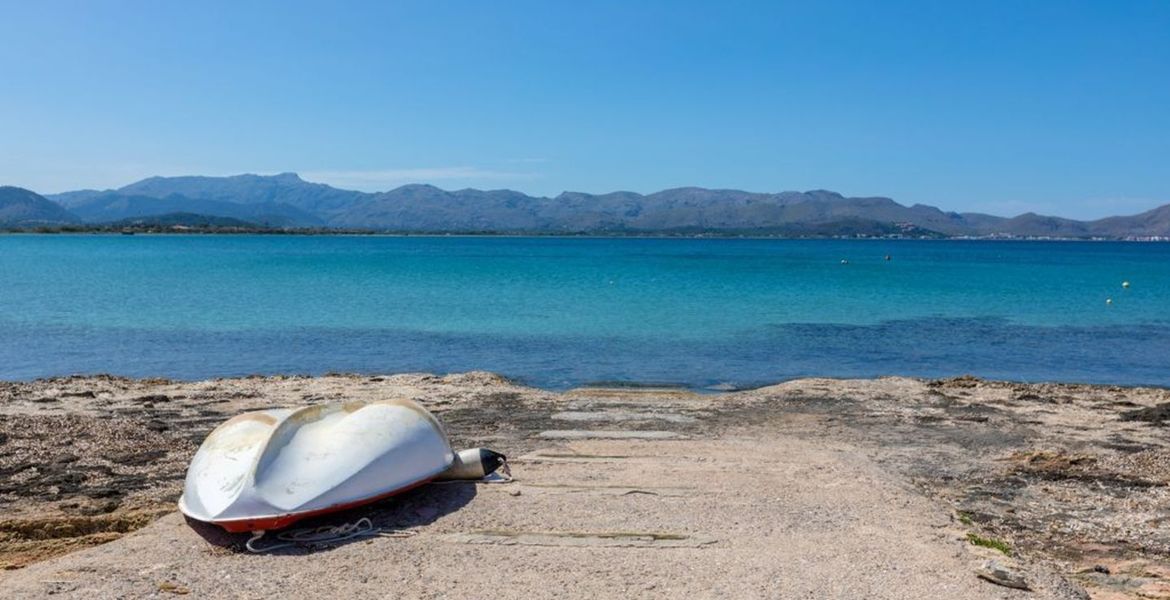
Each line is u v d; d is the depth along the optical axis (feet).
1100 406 49.96
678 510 26.66
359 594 20.29
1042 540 26.73
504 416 45.44
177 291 137.80
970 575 21.36
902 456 37.29
